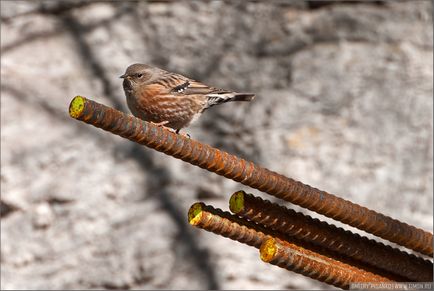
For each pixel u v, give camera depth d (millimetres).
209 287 12109
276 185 5582
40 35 13023
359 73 12508
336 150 12344
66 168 12586
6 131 12656
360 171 12281
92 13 13102
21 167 12578
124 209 12453
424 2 12586
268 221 5738
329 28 12680
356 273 5891
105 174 12547
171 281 12172
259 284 12125
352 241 5996
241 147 12430
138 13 13039
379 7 12672
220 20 12883
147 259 12266
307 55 12625
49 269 12344
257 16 12836
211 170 5527
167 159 12586
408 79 12438
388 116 12398
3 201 12484
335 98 12477
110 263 12297
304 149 12352
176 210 12391
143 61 12836
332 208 5781
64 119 12742
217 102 9430
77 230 12430
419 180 12234
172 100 9156
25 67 12914
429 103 12375
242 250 12281
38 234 12438
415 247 6191
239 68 12664
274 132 12438
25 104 12773
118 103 12758
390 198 12195
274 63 12664
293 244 5902
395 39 12562
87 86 12828
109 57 12914
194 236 12281
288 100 12516
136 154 12617
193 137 12406
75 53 12977
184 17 12938
